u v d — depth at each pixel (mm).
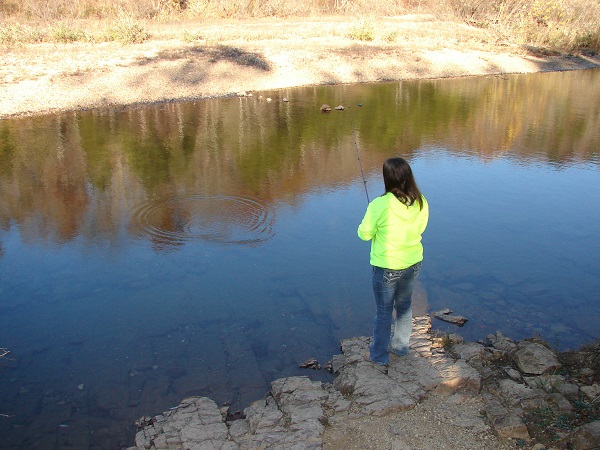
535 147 11297
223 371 4449
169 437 3625
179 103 14852
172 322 5141
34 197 8234
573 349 4605
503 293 5625
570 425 3510
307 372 4422
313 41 21578
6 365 4531
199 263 6258
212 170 9484
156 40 20188
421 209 3750
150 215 7566
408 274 3920
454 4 29594
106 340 4871
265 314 5266
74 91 14609
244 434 3621
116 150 10625
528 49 23891
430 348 4457
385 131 12289
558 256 6449
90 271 6102
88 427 3848
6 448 3654
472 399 3850
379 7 31047
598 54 24484
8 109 13258
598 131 12617
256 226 7254
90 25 21656
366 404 3785
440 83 18484
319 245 6730
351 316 5234
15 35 18453
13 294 5633
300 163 9953
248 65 17875
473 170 9805
